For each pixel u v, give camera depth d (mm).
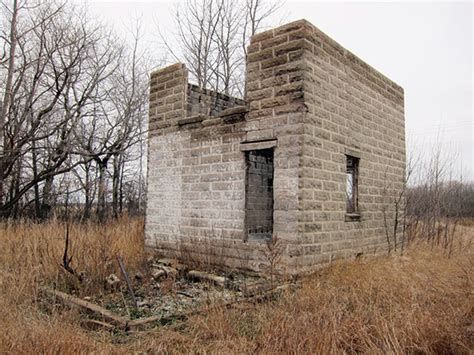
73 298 6387
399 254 9570
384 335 4219
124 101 21844
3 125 16266
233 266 8539
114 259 8219
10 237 10539
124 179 24812
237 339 4617
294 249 7477
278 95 8023
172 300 6840
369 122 10023
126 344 4719
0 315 5020
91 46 19672
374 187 10133
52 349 4027
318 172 7938
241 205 8547
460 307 5500
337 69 8766
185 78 10148
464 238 12945
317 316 4793
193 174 9609
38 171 21156
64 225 12398
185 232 9672
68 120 18797
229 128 8883
